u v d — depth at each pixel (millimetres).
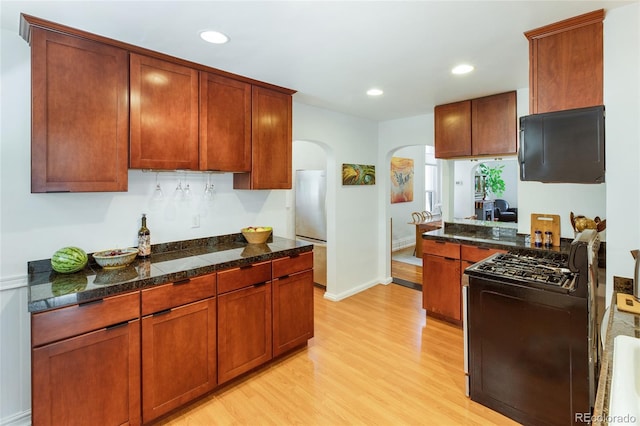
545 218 2965
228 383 2414
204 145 2428
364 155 4426
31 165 1768
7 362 1925
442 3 1611
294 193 5125
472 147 3361
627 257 1672
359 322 3477
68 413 1646
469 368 2184
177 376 2023
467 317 2168
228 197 2949
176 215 2635
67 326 1628
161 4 1597
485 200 9031
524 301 1916
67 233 2125
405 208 7543
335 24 1809
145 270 2041
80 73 1900
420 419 2039
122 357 1806
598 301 2312
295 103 3490
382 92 3109
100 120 1972
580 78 1776
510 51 2186
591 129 1731
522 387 1955
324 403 2199
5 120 1898
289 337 2705
